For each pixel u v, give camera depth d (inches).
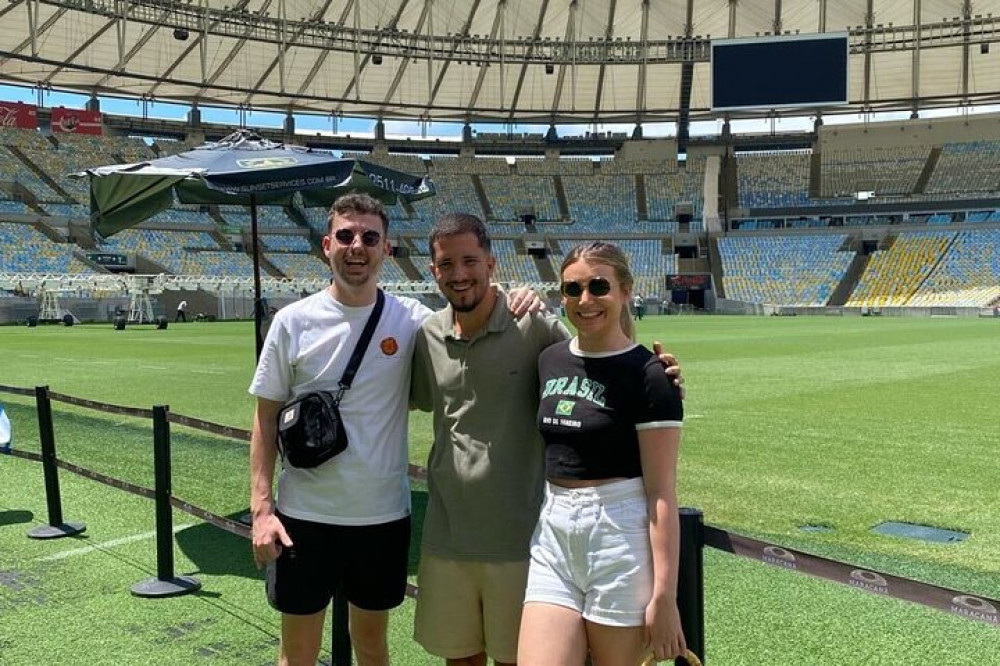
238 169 216.5
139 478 285.0
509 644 108.3
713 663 136.2
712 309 2401.6
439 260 104.9
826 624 151.6
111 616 161.0
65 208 2076.8
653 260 2519.7
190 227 2228.1
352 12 1991.9
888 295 2256.4
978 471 283.1
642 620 92.8
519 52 2207.2
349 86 2276.1
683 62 2153.1
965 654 138.4
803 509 235.9
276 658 142.3
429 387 115.0
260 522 114.0
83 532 218.1
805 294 2347.4
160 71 2021.4
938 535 210.1
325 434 111.8
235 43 2032.5
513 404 107.3
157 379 598.9
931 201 2396.7
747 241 2532.0
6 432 244.1
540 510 106.8
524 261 2502.5
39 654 143.8
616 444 93.7
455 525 109.8
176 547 205.0
